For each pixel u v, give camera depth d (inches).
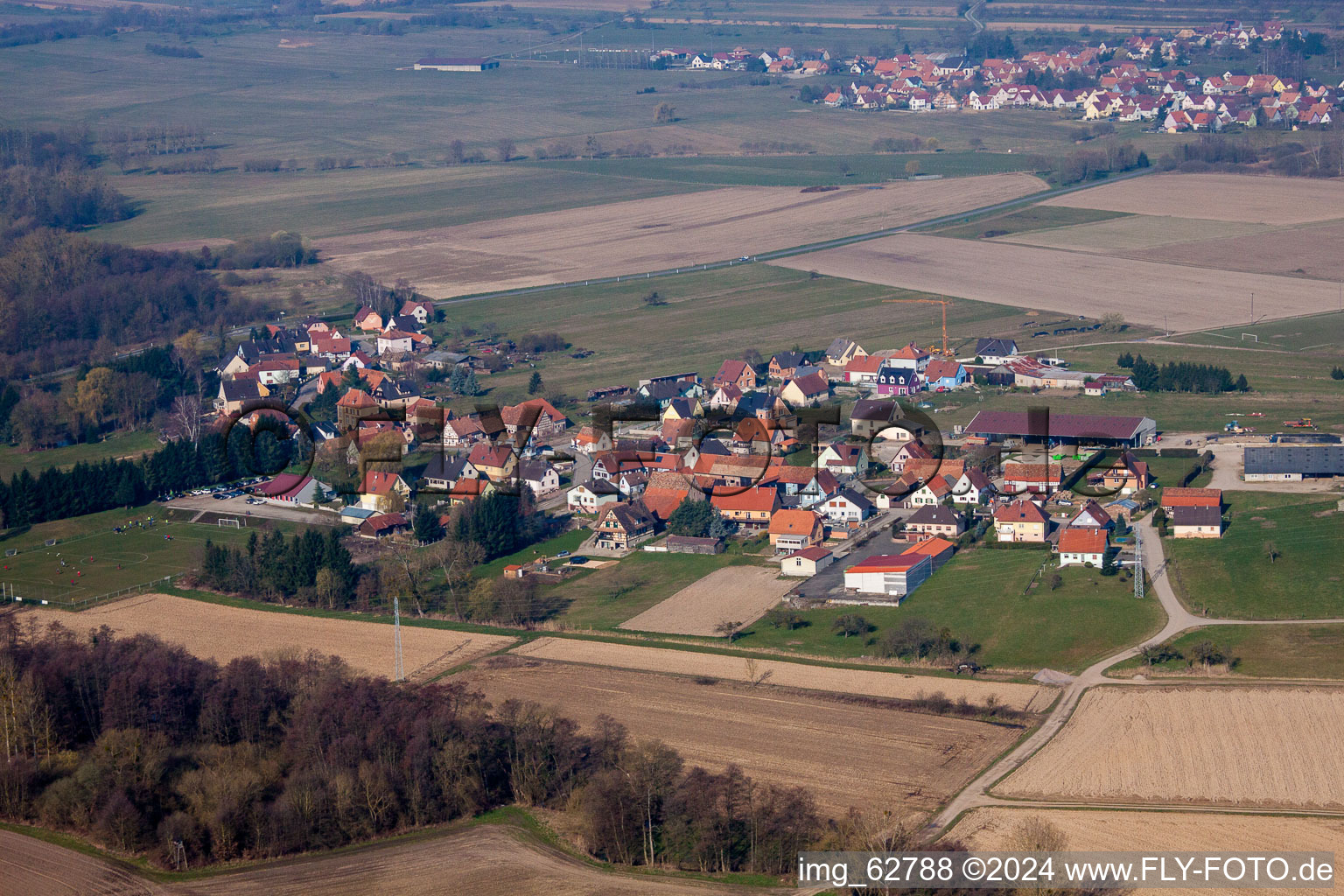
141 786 6190.9
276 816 5930.1
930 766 6250.0
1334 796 5816.9
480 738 6348.4
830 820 5738.2
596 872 5649.6
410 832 6048.2
